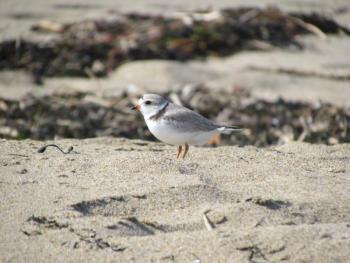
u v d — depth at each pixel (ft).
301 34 55.83
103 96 46.14
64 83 48.19
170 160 26.40
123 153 27.99
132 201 22.35
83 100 45.44
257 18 55.77
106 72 49.73
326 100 45.70
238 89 46.78
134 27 54.19
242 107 44.88
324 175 25.75
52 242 19.83
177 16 55.21
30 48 51.21
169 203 22.36
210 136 29.91
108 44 52.08
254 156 28.43
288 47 53.83
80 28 53.93
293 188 23.81
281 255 19.22
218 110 44.70
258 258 19.10
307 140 42.01
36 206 21.79
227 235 20.17
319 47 54.29
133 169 25.32
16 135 41.52
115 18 55.26
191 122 29.09
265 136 42.45
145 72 48.83
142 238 20.12
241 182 24.54
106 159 26.66
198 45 52.44
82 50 51.29
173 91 46.26
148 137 42.24
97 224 20.74
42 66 49.96
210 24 54.34
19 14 57.57
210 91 46.55
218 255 19.19
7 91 46.47
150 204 22.26
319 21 57.72
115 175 24.70
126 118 43.86
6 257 19.01
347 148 30.45
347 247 19.54
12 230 20.38
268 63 50.85
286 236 20.07
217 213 21.56
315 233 20.30
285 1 61.11
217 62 51.16
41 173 25.02
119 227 20.72
